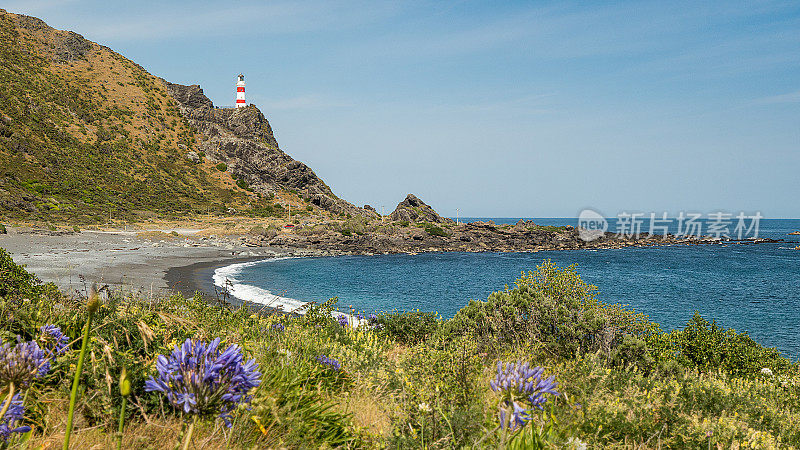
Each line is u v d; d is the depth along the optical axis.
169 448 3.16
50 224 82.06
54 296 6.73
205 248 76.75
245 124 184.00
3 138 113.19
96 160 127.81
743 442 4.49
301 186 163.38
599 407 4.61
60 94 149.38
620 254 94.12
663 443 4.44
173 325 4.68
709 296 41.62
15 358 2.25
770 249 108.94
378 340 9.85
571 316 10.20
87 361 3.59
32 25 176.88
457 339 6.67
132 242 73.12
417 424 4.08
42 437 2.98
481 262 74.75
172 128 163.50
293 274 53.22
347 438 4.14
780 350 23.33
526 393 3.06
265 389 4.16
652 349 10.19
